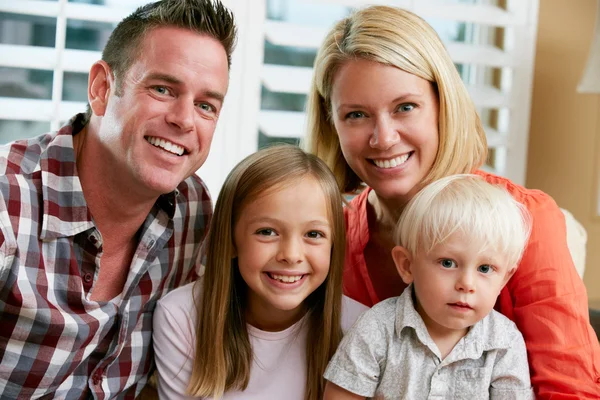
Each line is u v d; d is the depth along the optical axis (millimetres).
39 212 1243
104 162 1270
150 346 1412
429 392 1253
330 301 1387
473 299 1227
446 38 2504
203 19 1261
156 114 1229
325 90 1493
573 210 2496
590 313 1694
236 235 1350
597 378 1238
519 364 1260
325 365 1373
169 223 1389
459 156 1414
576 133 2467
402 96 1352
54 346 1229
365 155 1410
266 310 1408
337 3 2236
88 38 2248
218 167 2232
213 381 1338
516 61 2367
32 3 2031
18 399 1253
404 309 1297
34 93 2217
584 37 2432
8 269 1188
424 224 1260
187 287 1422
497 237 1223
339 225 1374
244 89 2219
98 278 1328
